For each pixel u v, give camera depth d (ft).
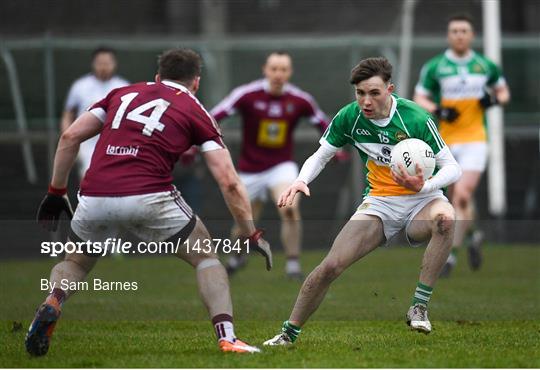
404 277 127.13
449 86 135.03
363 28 209.15
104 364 69.46
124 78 177.17
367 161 80.23
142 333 86.38
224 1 208.54
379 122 77.41
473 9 208.44
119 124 72.13
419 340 81.15
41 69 173.68
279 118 134.21
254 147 135.23
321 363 69.05
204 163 172.45
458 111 134.82
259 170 135.54
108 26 206.49
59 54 174.19
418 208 78.69
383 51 180.14
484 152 134.62
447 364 69.26
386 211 78.13
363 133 78.28
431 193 79.20
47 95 173.47
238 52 179.01
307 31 208.95
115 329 89.04
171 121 71.92
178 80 74.54
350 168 178.29
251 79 178.81
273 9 209.36
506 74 184.03
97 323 92.27
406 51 179.32
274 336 84.69
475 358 71.72
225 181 71.67
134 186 70.64
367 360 70.54
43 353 72.02
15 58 173.47
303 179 77.41
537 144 183.11
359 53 180.34
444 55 136.36
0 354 74.33
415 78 181.88
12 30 201.98
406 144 76.48
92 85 148.77
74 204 166.09
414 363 69.51
